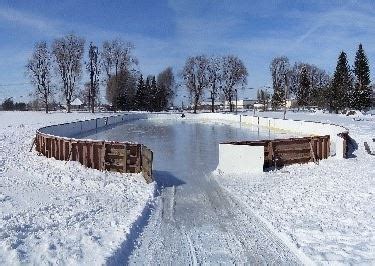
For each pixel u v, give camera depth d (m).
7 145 28.50
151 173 16.92
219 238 10.45
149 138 38.81
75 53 91.50
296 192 14.98
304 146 21.84
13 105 120.81
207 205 13.82
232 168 19.56
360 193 14.41
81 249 9.12
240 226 11.42
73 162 20.11
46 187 15.79
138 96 112.75
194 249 9.67
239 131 47.19
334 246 9.55
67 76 91.38
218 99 124.31
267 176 18.48
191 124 61.75
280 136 39.88
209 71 111.31
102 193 15.08
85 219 11.57
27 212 12.02
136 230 10.98
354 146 28.16
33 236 9.88
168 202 14.30
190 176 19.12
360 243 9.71
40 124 50.84
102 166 18.88
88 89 109.69
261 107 125.19
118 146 18.64
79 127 44.75
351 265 8.44
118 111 102.44
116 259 8.82
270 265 8.70
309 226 11.05
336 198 13.84
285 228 10.96
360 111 73.75
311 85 115.44
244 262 8.86
